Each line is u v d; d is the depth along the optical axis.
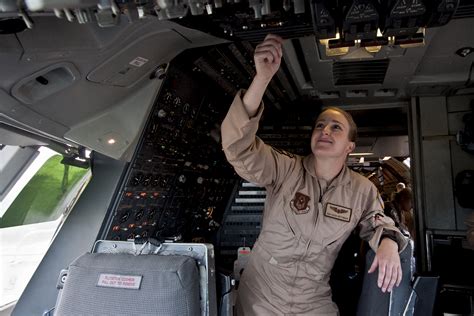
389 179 9.45
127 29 1.92
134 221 3.25
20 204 3.07
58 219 3.37
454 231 4.66
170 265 1.50
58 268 2.82
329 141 2.07
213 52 2.96
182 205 4.07
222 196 5.26
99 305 1.48
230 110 1.84
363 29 1.39
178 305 1.44
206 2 1.12
